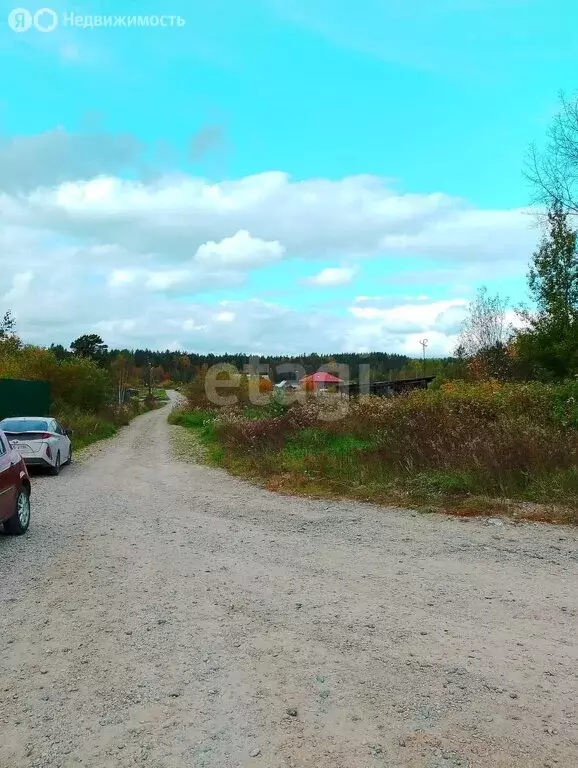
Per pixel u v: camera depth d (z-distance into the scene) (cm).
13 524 830
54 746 332
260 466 1435
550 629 485
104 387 3784
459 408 1546
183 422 4056
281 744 330
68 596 581
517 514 882
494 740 331
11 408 2341
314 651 448
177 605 551
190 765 314
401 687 391
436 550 731
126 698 382
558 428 1277
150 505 1099
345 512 973
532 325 2639
